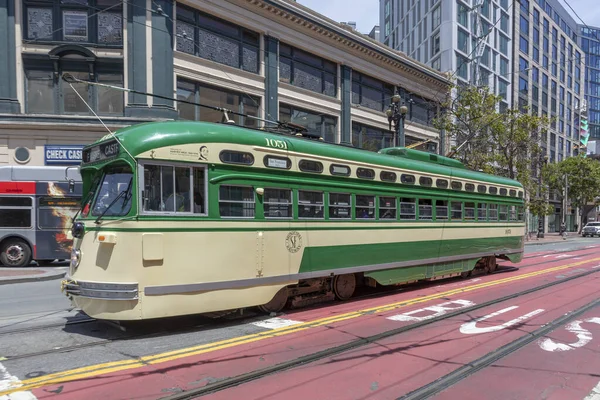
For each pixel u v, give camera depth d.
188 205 6.69
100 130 18.25
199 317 7.73
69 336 6.57
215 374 5.05
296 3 22.81
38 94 18.27
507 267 16.56
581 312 8.74
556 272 15.20
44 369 5.17
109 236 6.15
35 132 17.91
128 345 6.13
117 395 4.44
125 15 18.50
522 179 32.47
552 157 61.84
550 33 61.66
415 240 10.60
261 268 7.40
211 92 20.30
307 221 8.20
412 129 30.62
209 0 19.80
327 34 24.41
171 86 18.69
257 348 6.05
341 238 8.82
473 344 6.45
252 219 7.32
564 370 5.43
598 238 46.56
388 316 8.09
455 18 41.12
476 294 10.55
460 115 29.83
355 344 6.32
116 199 6.45
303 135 9.61
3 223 14.85
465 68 42.06
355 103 26.89
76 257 6.61
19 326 7.16
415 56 48.31
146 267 6.22
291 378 5.02
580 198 54.72
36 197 14.99
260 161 7.53
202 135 6.90
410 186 10.59
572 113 69.38
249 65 21.70
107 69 18.64
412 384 4.89
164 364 5.38
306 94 23.88
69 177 15.16
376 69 27.80
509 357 5.93
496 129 29.52
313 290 8.79
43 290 10.90
